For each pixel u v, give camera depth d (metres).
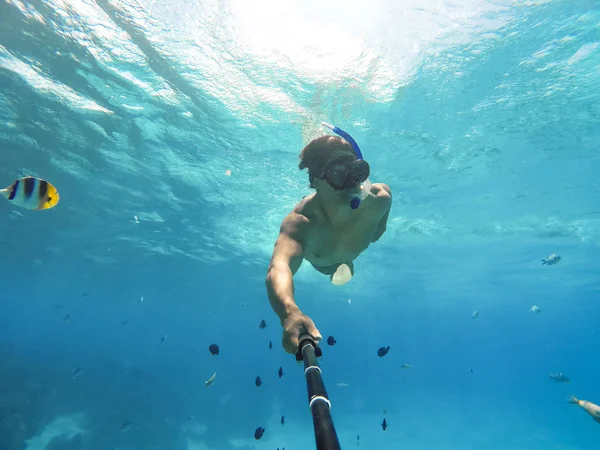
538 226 22.22
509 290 42.16
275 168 15.27
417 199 18.14
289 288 1.70
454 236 23.97
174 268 33.72
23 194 3.92
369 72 9.96
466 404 51.03
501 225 22.02
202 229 23.39
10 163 16.20
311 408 0.80
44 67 10.88
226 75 10.60
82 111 12.80
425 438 29.55
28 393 26.45
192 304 56.34
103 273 36.12
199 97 11.59
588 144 13.41
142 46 9.95
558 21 8.66
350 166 2.12
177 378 38.28
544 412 43.84
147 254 29.19
